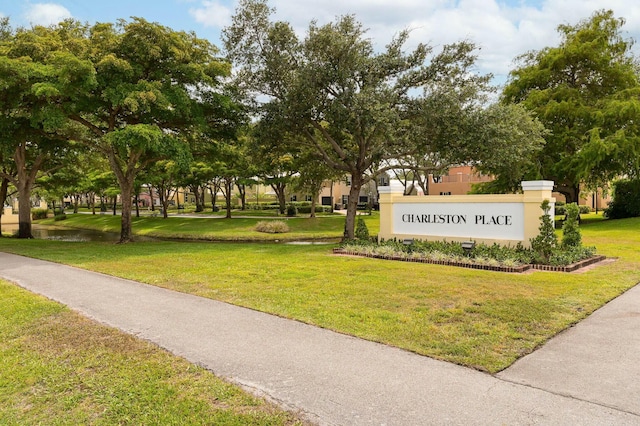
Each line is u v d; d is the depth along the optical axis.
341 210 49.44
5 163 23.44
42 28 15.62
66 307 6.30
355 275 8.64
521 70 24.44
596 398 3.31
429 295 6.72
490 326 5.11
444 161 15.66
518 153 14.58
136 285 8.02
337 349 4.43
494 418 3.03
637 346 4.44
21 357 4.41
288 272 9.18
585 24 23.22
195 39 16.36
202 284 7.98
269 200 62.88
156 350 4.50
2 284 8.21
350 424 2.99
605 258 10.53
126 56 15.05
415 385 3.57
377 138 16.14
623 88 22.03
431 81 14.12
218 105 16.38
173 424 3.07
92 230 33.06
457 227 11.95
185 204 67.62
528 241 10.51
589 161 20.20
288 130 15.79
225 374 3.87
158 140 14.00
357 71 14.16
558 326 5.08
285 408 3.24
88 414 3.25
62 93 13.43
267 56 14.80
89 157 25.39
